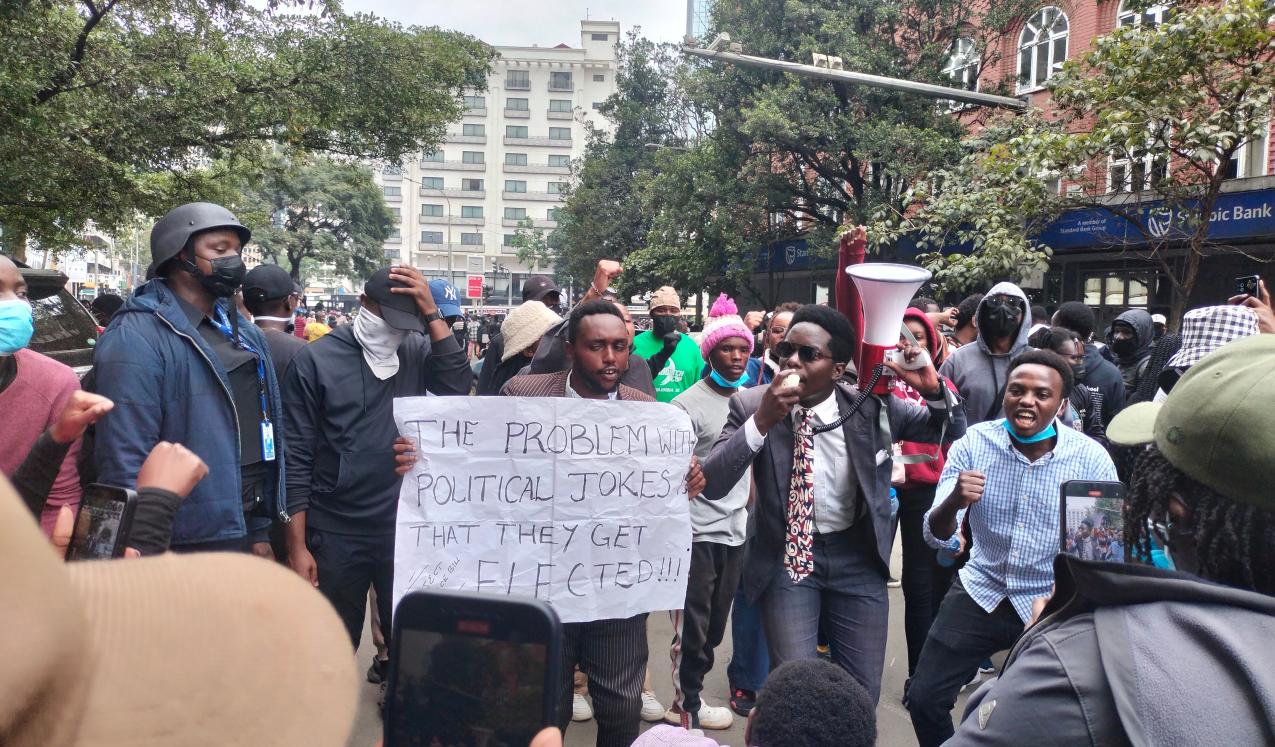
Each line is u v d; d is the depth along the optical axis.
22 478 2.25
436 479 3.02
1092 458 3.43
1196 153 10.79
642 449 3.11
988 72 22.98
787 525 3.29
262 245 52.34
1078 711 1.23
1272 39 10.20
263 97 13.46
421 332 3.83
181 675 0.73
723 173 24.27
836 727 1.86
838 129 20.17
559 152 107.31
